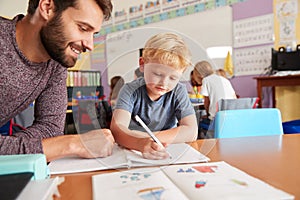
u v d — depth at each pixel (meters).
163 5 3.60
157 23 3.67
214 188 0.36
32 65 0.78
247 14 3.04
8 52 0.73
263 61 2.98
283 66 2.75
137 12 3.81
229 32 3.17
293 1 2.77
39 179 0.39
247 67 3.09
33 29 0.74
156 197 0.34
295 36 2.78
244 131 1.06
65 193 0.38
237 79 3.17
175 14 3.52
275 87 2.86
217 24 3.23
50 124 0.79
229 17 3.15
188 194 0.35
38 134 0.74
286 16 2.81
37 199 0.32
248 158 0.55
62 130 0.80
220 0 3.19
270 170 0.46
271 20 2.91
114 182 0.41
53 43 0.66
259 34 2.99
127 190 0.37
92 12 0.60
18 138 0.58
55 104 0.82
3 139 0.56
